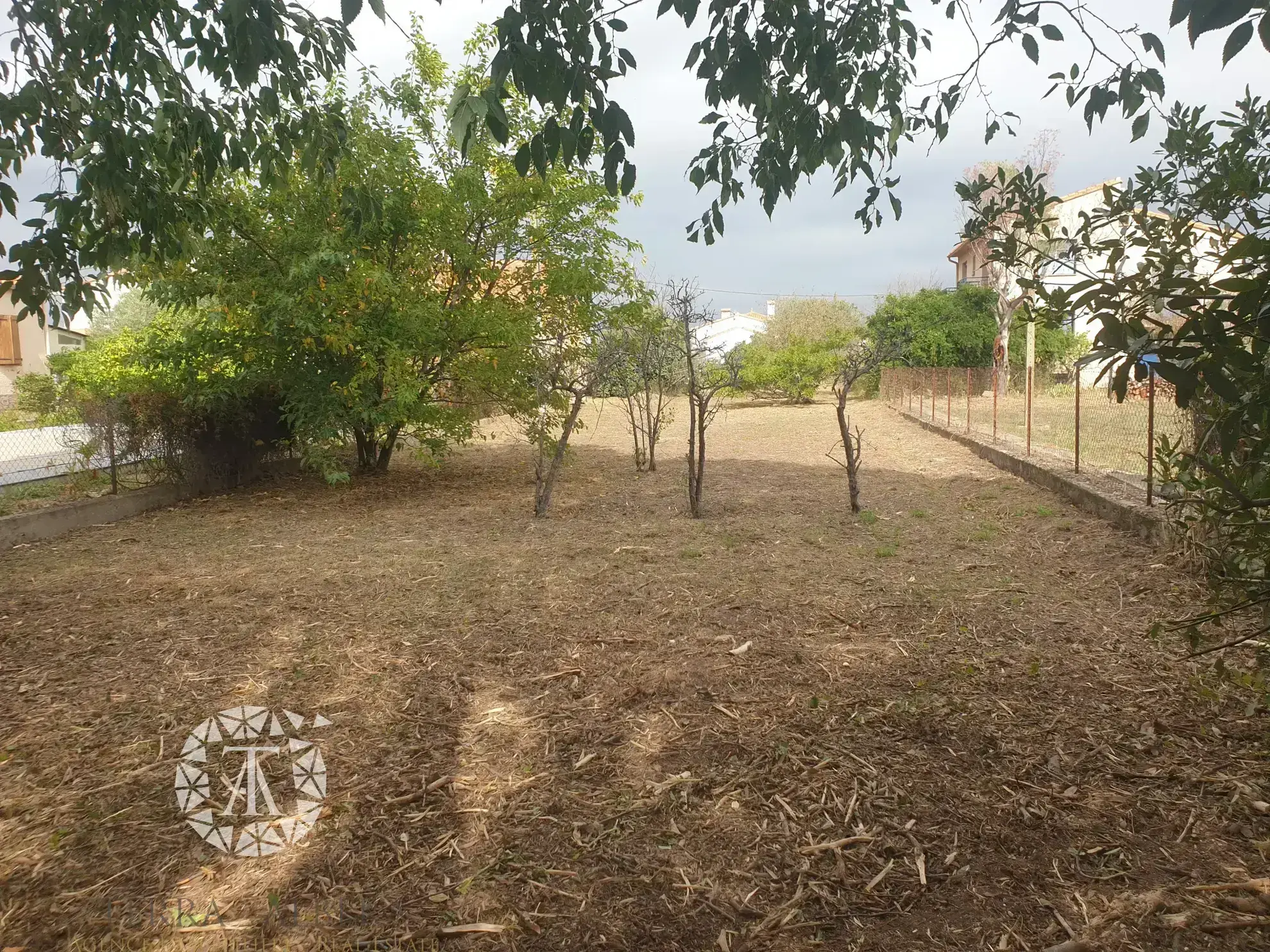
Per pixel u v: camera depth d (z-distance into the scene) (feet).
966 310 85.71
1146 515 21.06
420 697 13.01
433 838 9.21
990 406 52.90
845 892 8.15
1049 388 53.06
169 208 13.47
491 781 10.39
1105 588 17.75
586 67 8.34
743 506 29.91
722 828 9.27
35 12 11.34
